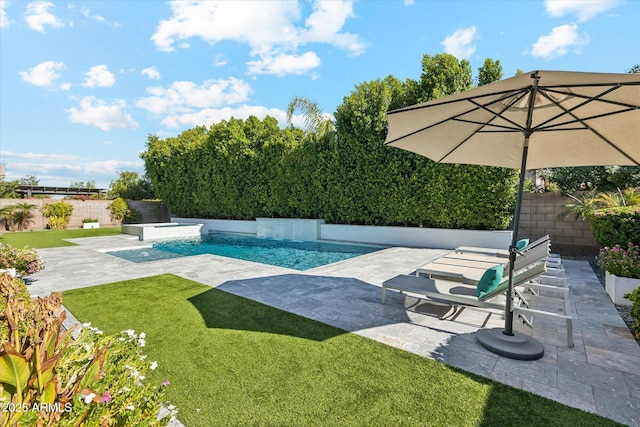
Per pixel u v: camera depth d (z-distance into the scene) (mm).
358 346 3607
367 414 2451
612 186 10961
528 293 5488
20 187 27375
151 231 16406
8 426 1246
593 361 3215
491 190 10672
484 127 4020
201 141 20391
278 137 16547
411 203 12234
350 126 13461
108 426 1525
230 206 19344
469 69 11492
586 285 6270
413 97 12008
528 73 2523
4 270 6293
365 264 8531
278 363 3234
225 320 4445
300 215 16266
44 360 1492
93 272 7691
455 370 3062
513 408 2484
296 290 5961
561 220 10297
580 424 2299
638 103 2771
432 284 4703
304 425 2342
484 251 7707
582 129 3570
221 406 2559
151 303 5211
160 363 3248
